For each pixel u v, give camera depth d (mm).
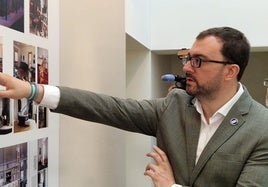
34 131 1366
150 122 1366
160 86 3236
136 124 1362
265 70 3490
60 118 1608
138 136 2826
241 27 2758
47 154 1488
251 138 1156
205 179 1178
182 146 1255
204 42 1204
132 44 2562
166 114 1316
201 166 1180
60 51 1581
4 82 1029
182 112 1291
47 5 1456
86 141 1609
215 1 2785
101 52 1600
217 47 1188
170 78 1877
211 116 1236
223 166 1154
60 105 1175
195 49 1212
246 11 2752
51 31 1495
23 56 1268
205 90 1202
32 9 1330
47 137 1484
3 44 1146
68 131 1610
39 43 1389
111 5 1592
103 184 1613
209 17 2795
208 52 1188
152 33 2873
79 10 1595
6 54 1163
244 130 1172
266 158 1140
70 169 1620
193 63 1211
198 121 1251
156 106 1369
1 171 1153
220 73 1193
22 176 1282
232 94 1226
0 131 1144
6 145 1179
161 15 2861
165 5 2854
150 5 2865
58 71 1565
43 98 1134
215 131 1196
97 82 1597
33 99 1124
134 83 2863
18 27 1233
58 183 1610
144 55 2854
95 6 1595
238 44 1207
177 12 2836
